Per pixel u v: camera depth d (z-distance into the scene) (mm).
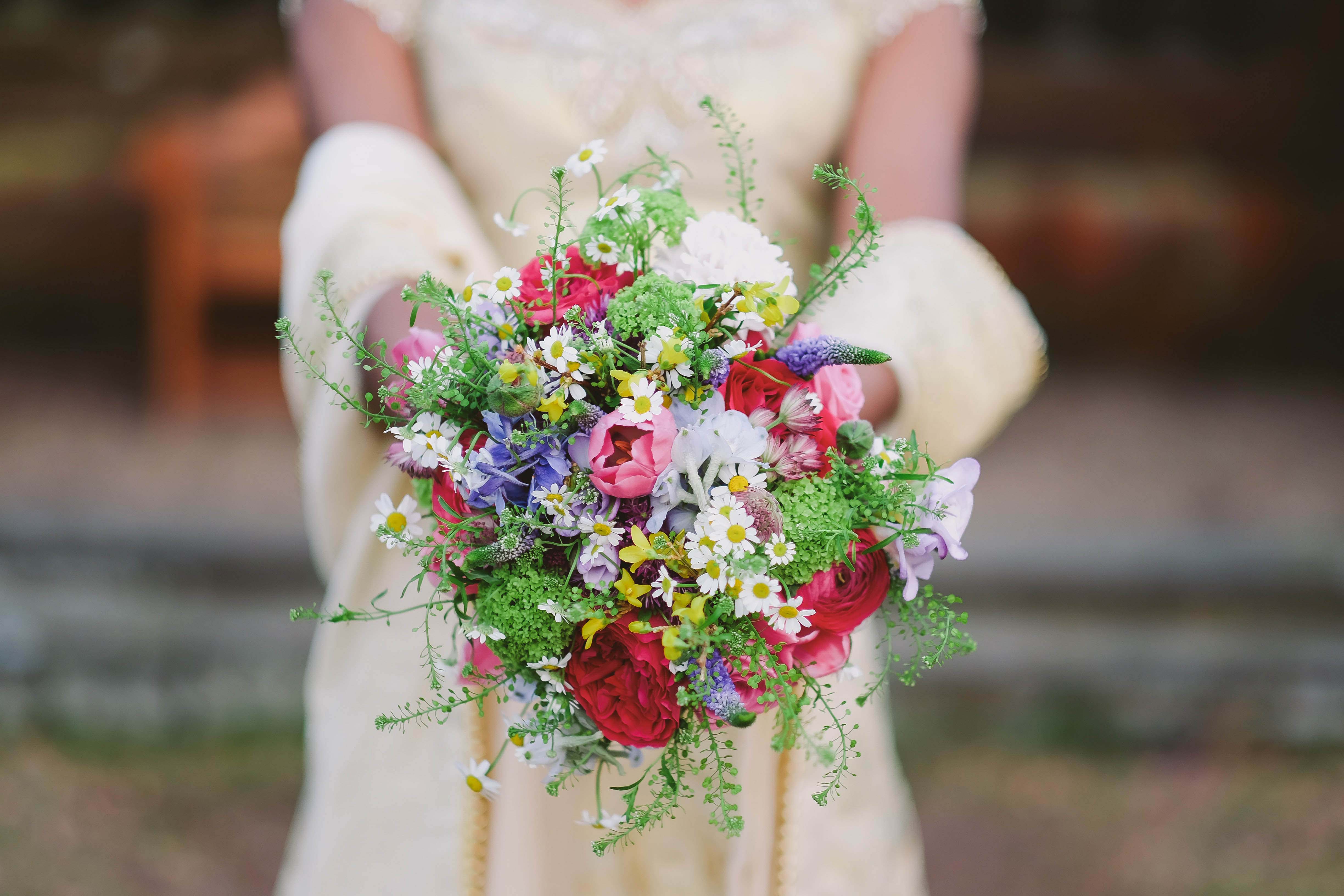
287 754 3717
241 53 6238
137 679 3861
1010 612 4320
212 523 4379
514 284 947
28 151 6594
